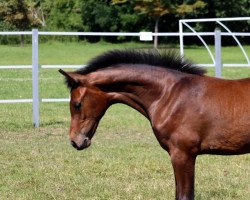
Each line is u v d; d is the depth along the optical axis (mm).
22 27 44156
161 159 9695
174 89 6152
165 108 6137
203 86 6129
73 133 6207
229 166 9305
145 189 7992
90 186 8117
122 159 9664
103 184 8234
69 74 6137
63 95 16891
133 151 10297
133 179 8539
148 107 6258
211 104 6027
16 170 8977
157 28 44500
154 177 8648
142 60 6316
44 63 27562
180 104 6078
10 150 10289
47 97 16422
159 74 6230
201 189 8023
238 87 6113
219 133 6012
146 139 11383
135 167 9172
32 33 12102
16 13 43469
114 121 13148
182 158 6059
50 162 9492
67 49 38125
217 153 6141
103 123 12875
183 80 6188
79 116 6191
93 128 6262
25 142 10961
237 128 5977
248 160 9719
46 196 7711
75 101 6172
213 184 8289
